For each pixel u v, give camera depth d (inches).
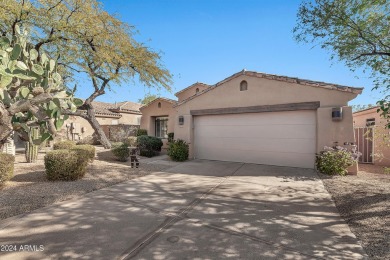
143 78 575.8
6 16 326.0
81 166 260.5
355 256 113.0
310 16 264.1
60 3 365.1
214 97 424.2
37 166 323.0
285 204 191.0
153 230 140.6
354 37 261.4
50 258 108.9
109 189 231.9
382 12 244.7
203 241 127.6
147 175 304.2
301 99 338.6
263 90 372.8
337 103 312.2
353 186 238.1
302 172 315.0
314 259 110.7
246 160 396.2
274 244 125.0
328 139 314.7
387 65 252.7
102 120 930.1
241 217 162.9
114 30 477.7
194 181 270.4
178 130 464.1
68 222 149.7
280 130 364.2
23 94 133.0
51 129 144.6
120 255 112.6
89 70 497.0
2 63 117.4
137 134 676.7
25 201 182.9
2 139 134.8
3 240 125.1
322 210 177.3
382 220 149.9
